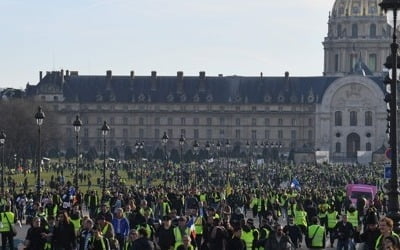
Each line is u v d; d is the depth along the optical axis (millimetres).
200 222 81938
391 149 69125
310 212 104938
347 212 96312
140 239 61969
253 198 140750
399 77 79438
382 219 54281
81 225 78750
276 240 70750
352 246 84125
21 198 128250
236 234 69000
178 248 65062
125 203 105188
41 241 72250
